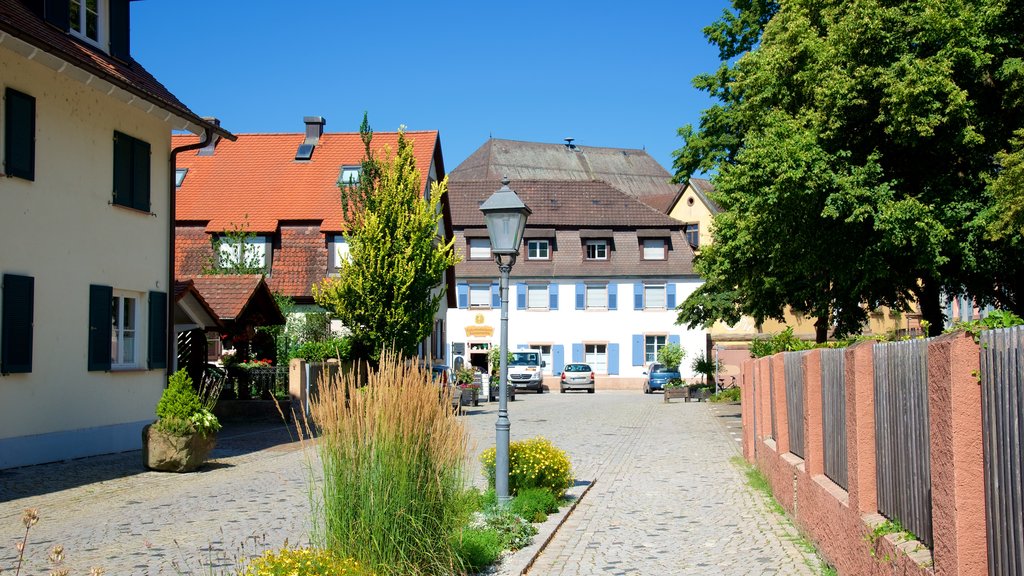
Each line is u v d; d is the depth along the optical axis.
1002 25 21.31
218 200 38.50
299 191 38.62
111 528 9.77
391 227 26.88
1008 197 19.27
